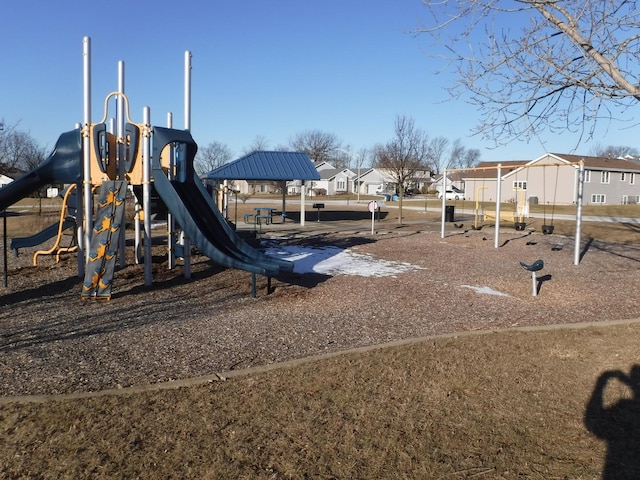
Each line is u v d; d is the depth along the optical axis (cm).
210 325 707
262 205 4738
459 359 552
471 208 4178
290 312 787
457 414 422
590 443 378
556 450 369
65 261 1266
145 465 341
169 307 814
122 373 517
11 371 517
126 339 634
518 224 2292
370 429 395
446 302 860
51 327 688
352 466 345
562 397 457
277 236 2036
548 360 551
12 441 369
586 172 4781
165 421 402
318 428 395
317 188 8538
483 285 1012
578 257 1316
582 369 524
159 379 502
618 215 3344
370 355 565
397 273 1150
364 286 993
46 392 464
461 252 1536
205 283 1012
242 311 791
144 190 966
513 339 628
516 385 483
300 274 1129
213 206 1092
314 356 563
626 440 381
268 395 454
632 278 1088
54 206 3912
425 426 401
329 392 462
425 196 7031
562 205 4438
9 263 1259
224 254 917
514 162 5666
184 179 1085
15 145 4228
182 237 1202
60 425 393
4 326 692
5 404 429
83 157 961
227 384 480
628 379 495
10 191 932
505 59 521
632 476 336
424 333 675
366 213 3641
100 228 900
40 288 952
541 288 976
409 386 478
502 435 389
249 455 356
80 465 340
